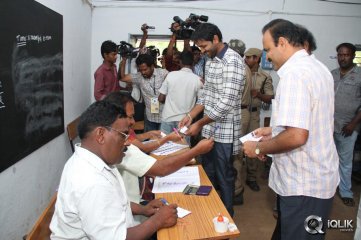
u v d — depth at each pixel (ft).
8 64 6.35
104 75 12.67
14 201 6.86
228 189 8.29
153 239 5.29
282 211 5.11
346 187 11.15
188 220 4.51
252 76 12.18
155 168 5.41
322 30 16.24
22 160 7.30
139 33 15.83
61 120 10.32
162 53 15.53
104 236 3.45
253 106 12.38
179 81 11.03
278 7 15.93
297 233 5.02
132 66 15.58
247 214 10.12
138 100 13.56
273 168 5.29
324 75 4.69
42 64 8.36
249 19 15.98
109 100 4.15
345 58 10.73
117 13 15.62
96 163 3.69
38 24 8.00
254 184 12.16
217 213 4.72
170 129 11.41
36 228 3.76
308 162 4.74
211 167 8.66
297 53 4.79
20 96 6.98
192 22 13.12
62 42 10.25
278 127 4.84
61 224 3.68
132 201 5.39
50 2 9.16
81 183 3.52
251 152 5.07
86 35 14.34
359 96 10.78
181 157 5.51
